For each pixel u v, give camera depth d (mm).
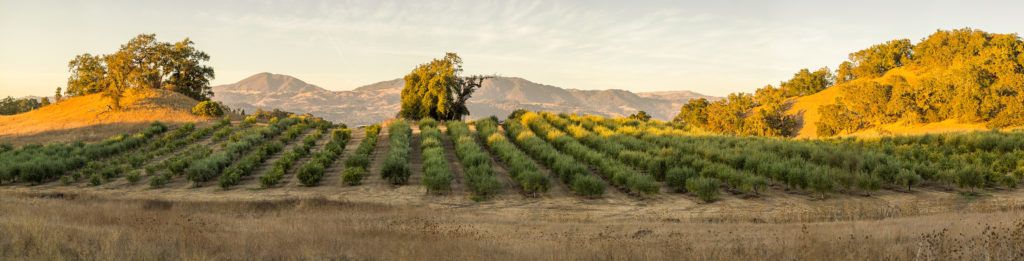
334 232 13891
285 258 9438
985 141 36000
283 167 34875
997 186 26094
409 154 41156
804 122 113062
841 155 32312
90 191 29078
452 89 72500
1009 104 62906
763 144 41844
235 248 10117
